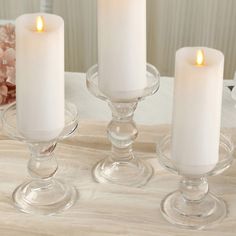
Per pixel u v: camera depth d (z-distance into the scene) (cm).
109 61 137
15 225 134
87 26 288
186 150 129
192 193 137
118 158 150
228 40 288
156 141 154
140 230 133
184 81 126
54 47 128
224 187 144
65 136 135
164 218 137
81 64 300
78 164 151
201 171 131
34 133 132
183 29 287
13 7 288
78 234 133
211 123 128
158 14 283
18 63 129
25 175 148
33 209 139
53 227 134
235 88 188
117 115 145
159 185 145
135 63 138
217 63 126
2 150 154
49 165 140
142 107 184
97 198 142
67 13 286
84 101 187
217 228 134
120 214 138
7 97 189
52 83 130
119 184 146
